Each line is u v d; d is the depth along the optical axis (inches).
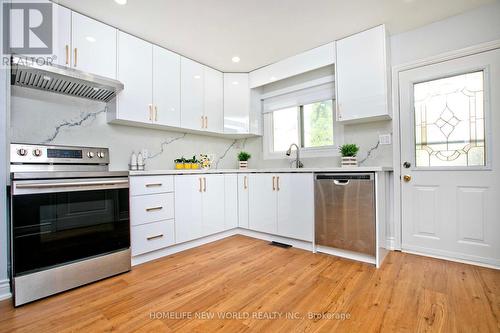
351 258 87.4
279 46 105.6
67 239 67.6
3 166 63.2
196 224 103.0
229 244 107.1
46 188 63.7
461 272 75.5
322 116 122.1
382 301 59.5
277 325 51.1
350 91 97.2
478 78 83.4
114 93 87.8
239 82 132.1
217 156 141.1
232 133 131.1
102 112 96.0
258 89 140.3
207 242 109.3
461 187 85.1
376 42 91.4
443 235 88.0
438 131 90.1
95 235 72.9
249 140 148.6
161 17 84.0
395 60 98.0
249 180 116.4
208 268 81.1
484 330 48.2
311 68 108.2
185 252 97.3
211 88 124.6
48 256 64.2
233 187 119.6
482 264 80.5
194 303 60.0
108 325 51.8
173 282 71.3
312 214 95.1
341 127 113.7
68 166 81.0
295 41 101.6
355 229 84.8
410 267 79.9
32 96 80.7
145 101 97.3
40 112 82.0
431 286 66.6
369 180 81.8
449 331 48.2
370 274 74.8
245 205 118.0
